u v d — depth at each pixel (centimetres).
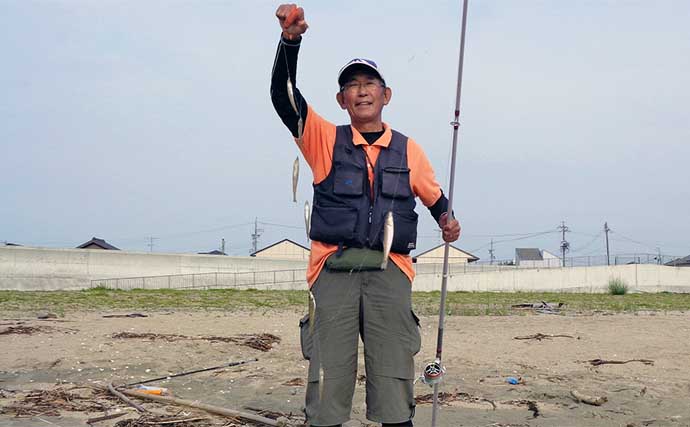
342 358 370
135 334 1081
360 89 371
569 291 5034
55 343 980
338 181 366
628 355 961
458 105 381
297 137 367
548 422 583
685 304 2806
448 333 1230
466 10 381
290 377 778
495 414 611
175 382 750
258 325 1270
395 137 380
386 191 366
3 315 1523
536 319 1566
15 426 530
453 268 5534
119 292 3462
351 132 375
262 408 616
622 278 5203
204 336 1089
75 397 643
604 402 657
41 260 4178
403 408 374
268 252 7588
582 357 943
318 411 367
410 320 375
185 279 4628
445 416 599
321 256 370
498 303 2609
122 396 641
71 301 2281
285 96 351
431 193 390
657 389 721
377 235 363
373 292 369
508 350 1009
